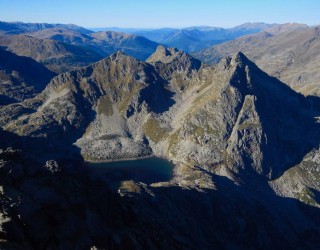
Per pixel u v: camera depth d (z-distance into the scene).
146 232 93.12
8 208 63.66
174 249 98.31
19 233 60.12
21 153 81.62
